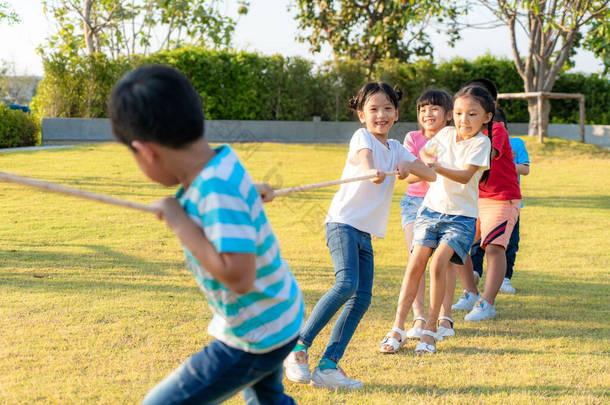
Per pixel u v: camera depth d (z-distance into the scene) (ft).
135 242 20.01
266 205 28.53
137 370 10.25
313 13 83.97
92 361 10.55
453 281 13.00
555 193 33.86
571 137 77.36
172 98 5.37
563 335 12.78
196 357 6.22
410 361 11.27
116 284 15.20
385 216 11.11
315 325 10.32
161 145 5.46
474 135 12.25
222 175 5.54
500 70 77.82
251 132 68.44
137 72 5.48
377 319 13.55
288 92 71.77
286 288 6.24
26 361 10.44
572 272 18.04
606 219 26.45
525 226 25.00
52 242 19.61
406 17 54.34
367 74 74.69
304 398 9.67
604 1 49.44
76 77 62.13
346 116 73.87
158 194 29.53
